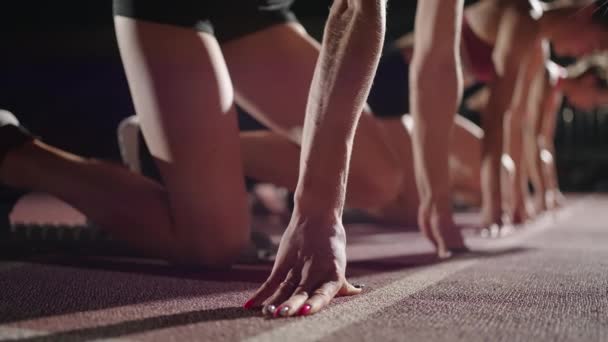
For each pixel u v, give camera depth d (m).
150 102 1.43
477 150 2.75
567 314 1.09
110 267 1.49
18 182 1.52
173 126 1.42
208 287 1.28
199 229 1.45
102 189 1.48
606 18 2.21
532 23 1.99
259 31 1.66
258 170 1.80
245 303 1.11
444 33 1.53
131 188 1.49
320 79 1.11
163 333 0.99
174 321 1.04
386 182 1.76
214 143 1.43
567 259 1.62
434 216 1.65
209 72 1.43
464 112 4.36
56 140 3.04
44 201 3.50
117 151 3.01
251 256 1.60
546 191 3.02
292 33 1.69
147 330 1.00
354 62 1.09
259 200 2.91
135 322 1.04
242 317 1.06
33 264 1.52
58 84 3.40
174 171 1.43
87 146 3.04
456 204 4.21
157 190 1.50
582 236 2.11
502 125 2.07
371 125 1.73
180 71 1.41
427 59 1.55
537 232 2.23
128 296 1.20
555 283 1.32
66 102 3.21
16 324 1.03
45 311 1.10
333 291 1.08
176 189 1.44
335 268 1.09
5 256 1.63
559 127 6.57
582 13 2.22
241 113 2.31
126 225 1.49
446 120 1.59
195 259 1.49
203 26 1.45
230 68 1.68
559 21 2.24
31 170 1.50
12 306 1.13
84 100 3.21
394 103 2.36
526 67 2.43
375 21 1.09
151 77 1.41
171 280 1.35
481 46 2.21
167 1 1.41
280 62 1.66
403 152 2.38
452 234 1.66
